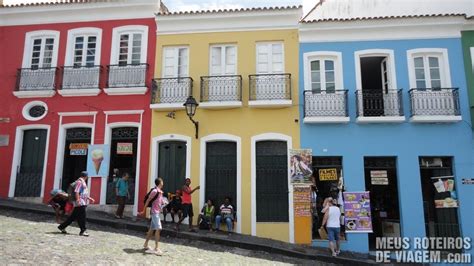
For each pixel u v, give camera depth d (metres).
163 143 14.05
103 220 11.99
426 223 12.90
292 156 13.16
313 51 13.89
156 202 9.52
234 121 13.66
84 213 10.27
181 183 13.66
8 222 10.86
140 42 14.77
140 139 13.96
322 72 13.84
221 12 14.15
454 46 13.57
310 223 12.71
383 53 13.68
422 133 13.05
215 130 13.66
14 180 14.12
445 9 14.81
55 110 14.48
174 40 14.51
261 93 13.62
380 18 13.50
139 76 14.25
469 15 14.57
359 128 13.24
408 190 12.74
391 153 13.00
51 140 14.27
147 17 14.83
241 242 11.31
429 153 12.91
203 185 13.35
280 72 13.94
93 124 14.25
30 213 12.45
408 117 13.16
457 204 12.65
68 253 8.14
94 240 9.77
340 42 13.91
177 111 13.96
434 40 13.65
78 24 15.07
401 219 12.62
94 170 13.89
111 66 14.46
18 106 14.69
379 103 13.34
